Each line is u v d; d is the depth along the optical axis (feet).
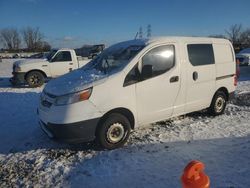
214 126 22.74
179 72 21.27
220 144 19.06
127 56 19.77
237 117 25.22
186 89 21.93
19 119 26.21
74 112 17.08
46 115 17.92
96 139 18.22
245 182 14.19
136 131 21.74
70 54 50.01
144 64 19.48
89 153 18.12
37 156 17.97
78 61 50.52
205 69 23.44
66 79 19.57
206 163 16.34
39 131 22.57
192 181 5.91
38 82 48.42
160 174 15.31
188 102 22.33
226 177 14.70
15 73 47.75
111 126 18.20
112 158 17.34
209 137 20.38
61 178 15.30
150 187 14.12
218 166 15.93
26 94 38.75
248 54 59.26
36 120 25.66
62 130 17.15
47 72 48.70
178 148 18.56
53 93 18.03
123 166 16.31
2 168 16.52
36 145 19.76
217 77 24.71
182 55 21.62
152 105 19.90
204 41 23.79
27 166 16.74
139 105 19.26
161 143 19.47
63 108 17.22
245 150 17.87
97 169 16.07
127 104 18.61
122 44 21.97
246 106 29.66
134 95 18.93
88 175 15.47
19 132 22.62
